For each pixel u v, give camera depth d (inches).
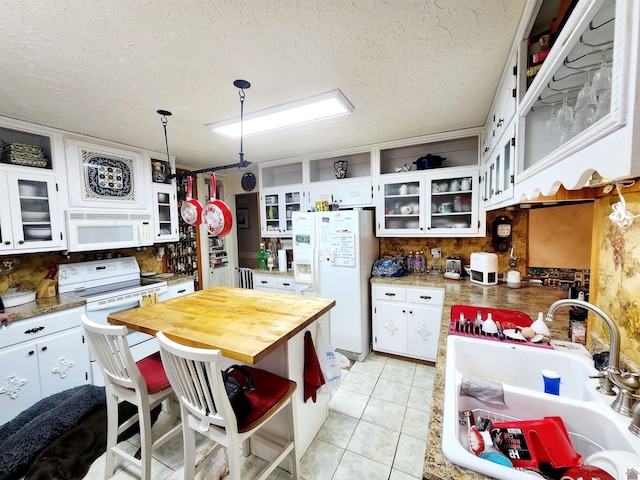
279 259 144.1
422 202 112.6
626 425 30.5
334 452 68.8
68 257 108.5
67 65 56.6
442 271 121.6
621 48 16.6
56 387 86.4
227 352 48.5
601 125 19.0
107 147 106.2
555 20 40.8
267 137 105.2
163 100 72.7
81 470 63.9
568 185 25.8
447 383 39.1
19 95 69.1
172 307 72.7
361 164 135.0
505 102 59.1
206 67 58.6
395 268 116.9
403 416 81.0
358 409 84.3
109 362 58.8
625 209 34.3
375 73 62.7
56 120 85.5
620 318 40.2
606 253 44.6
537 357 48.1
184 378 47.6
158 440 64.0
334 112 81.4
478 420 34.9
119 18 44.0
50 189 91.4
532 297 83.3
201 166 153.7
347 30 48.4
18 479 62.8
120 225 109.5
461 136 103.5
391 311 112.5
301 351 65.8
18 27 45.2
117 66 57.4
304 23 46.5
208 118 84.7
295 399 60.9
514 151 50.3
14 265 95.2
